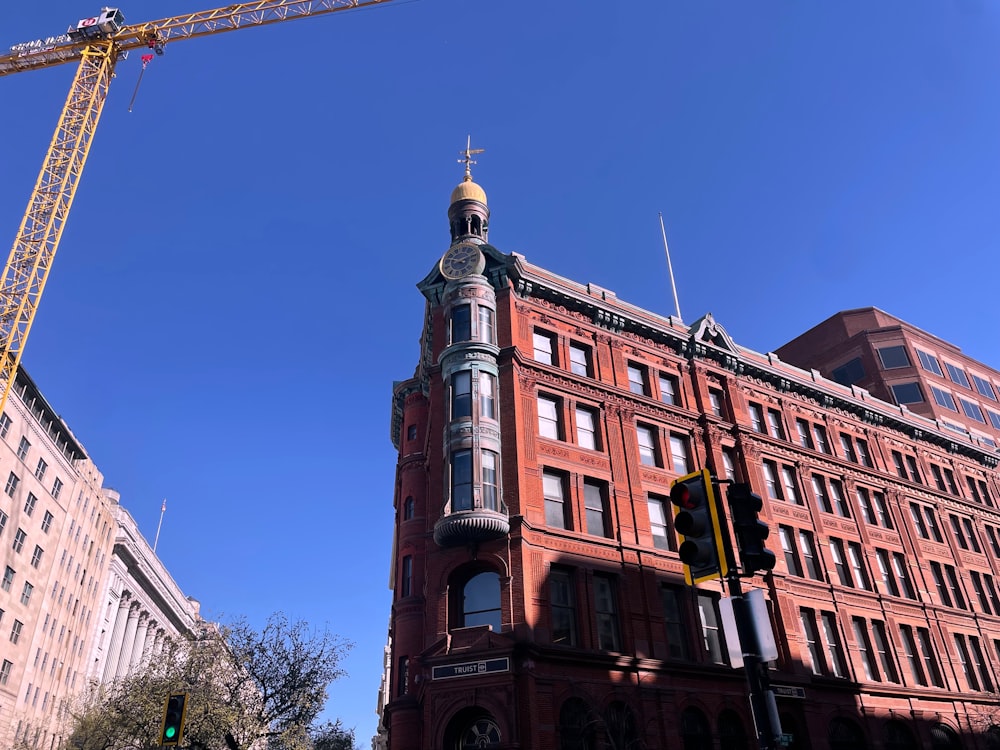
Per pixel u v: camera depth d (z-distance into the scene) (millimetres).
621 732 28562
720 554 9766
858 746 36719
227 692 38469
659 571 34781
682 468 40125
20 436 73625
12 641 72188
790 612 37906
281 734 36219
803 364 74438
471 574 32094
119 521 103312
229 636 38844
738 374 46188
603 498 35844
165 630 130125
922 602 45312
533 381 36562
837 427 50156
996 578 52406
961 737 40906
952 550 50906
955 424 65438
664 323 44375
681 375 43156
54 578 81688
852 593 41969
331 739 48250
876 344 68938
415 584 39156
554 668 29281
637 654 31656
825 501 45438
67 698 70875
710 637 34938
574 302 40719
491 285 38906
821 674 37562
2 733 69312
